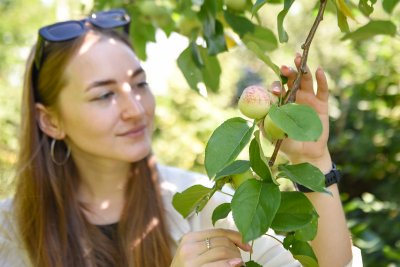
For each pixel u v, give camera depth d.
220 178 1.05
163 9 1.81
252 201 0.93
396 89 3.37
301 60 1.06
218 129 0.96
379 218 2.78
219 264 1.17
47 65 1.62
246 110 1.00
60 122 1.65
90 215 1.68
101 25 1.61
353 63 3.82
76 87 1.58
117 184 1.68
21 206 1.67
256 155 0.97
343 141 3.72
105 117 1.56
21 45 4.53
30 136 1.70
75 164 1.70
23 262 1.65
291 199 1.01
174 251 1.63
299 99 1.31
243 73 5.34
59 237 1.63
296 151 1.31
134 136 1.58
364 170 3.58
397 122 3.46
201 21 1.49
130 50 1.63
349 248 1.33
